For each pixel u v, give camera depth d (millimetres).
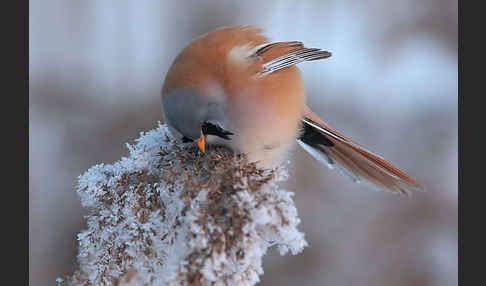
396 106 14562
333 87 14938
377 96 14812
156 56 15891
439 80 15273
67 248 11867
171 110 6824
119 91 14578
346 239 12062
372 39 16547
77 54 15797
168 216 5992
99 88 14664
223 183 5883
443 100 14656
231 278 5605
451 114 14258
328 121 14016
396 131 13945
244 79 7078
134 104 14180
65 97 14359
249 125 7168
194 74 6883
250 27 7758
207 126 6922
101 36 16453
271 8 17016
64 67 15297
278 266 11797
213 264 5449
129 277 6441
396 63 15859
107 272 6422
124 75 15133
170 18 16875
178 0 17062
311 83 15039
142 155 6730
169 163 6711
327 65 15617
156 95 14414
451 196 12594
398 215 12344
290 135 7730
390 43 16516
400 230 12180
